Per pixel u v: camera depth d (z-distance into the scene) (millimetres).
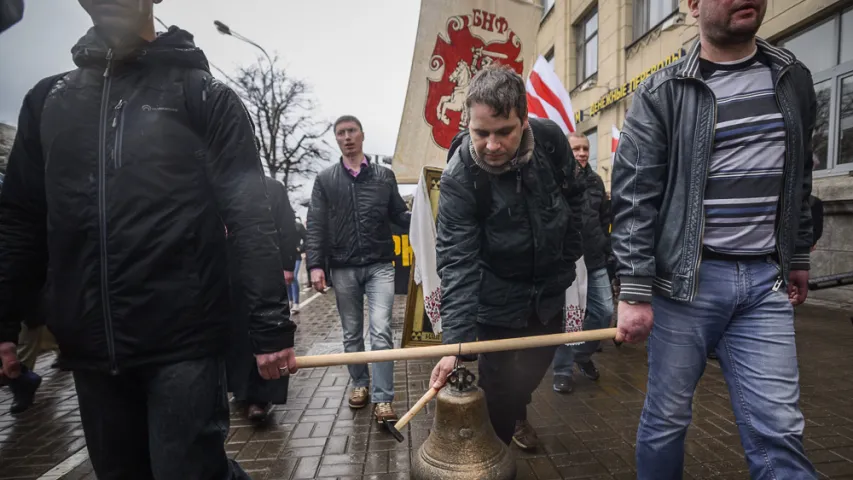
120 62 1486
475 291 2021
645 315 1718
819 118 7340
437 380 2027
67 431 3467
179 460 1483
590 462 2695
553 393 3809
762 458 1640
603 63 12531
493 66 1912
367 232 3457
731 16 1584
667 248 1722
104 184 1407
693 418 3193
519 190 1995
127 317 1422
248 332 1665
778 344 1635
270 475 2682
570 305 2662
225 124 1505
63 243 1427
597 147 12938
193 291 1478
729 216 1663
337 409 3648
